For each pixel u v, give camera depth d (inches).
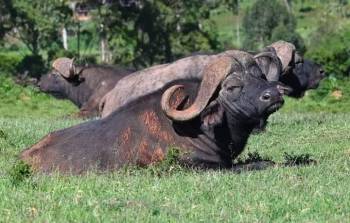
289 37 4645.7
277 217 580.7
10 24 3932.1
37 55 3720.5
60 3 4015.8
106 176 735.1
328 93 2144.4
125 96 1136.2
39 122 1348.4
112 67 1624.0
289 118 1395.2
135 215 577.9
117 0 3892.7
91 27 4421.8
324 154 921.5
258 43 4909.0
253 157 868.0
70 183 697.6
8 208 609.3
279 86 762.2
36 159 783.7
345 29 4301.2
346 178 711.1
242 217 574.2
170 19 3900.1
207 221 565.0
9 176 733.9
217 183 684.7
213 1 4377.5
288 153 944.9
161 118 773.9
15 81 2529.5
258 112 754.8
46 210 598.5
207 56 1101.7
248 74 764.0
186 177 715.4
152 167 748.0
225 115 769.6
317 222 564.1
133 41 3897.6
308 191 653.3
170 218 571.8
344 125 1194.0
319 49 2773.1
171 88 759.7
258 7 4958.2
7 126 1218.0
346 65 2608.3
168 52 3922.2
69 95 1632.6
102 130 788.0
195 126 772.6
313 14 6451.8
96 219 569.6
